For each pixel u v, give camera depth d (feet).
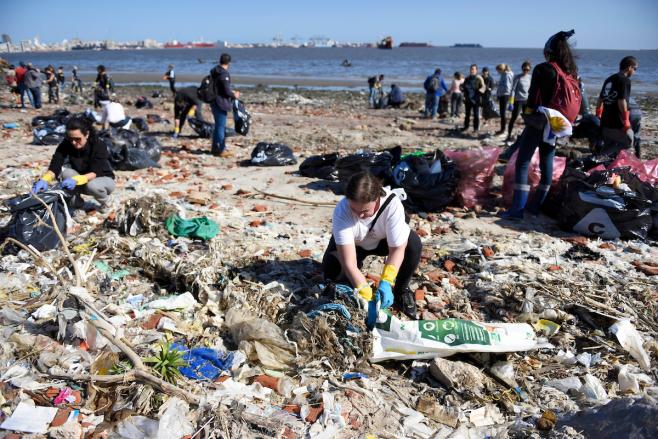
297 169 29.66
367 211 11.37
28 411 8.62
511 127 40.09
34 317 11.58
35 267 14.51
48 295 12.55
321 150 35.83
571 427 8.62
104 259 15.34
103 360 9.91
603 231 19.07
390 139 41.45
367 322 11.54
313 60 314.35
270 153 30.58
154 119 48.42
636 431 7.84
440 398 10.15
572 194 19.51
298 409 9.41
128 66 256.32
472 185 22.43
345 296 12.08
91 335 10.64
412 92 102.94
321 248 17.49
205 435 8.43
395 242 11.91
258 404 9.45
